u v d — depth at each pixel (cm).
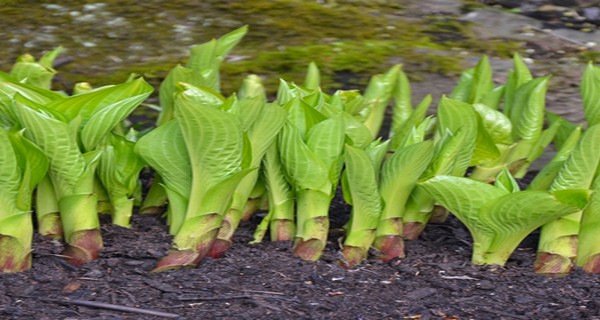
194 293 307
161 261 321
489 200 316
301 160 324
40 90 333
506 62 620
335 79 571
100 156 327
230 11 672
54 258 326
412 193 356
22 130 298
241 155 309
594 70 366
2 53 593
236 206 337
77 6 670
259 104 313
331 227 383
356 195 329
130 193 355
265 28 649
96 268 321
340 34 648
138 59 593
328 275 327
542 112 421
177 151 317
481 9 723
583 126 523
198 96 315
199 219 319
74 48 605
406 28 669
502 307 311
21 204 309
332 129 325
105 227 352
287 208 351
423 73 588
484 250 340
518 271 340
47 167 306
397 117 450
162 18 657
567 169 327
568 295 322
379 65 593
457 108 342
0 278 310
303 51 606
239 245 348
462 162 347
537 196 303
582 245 342
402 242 346
